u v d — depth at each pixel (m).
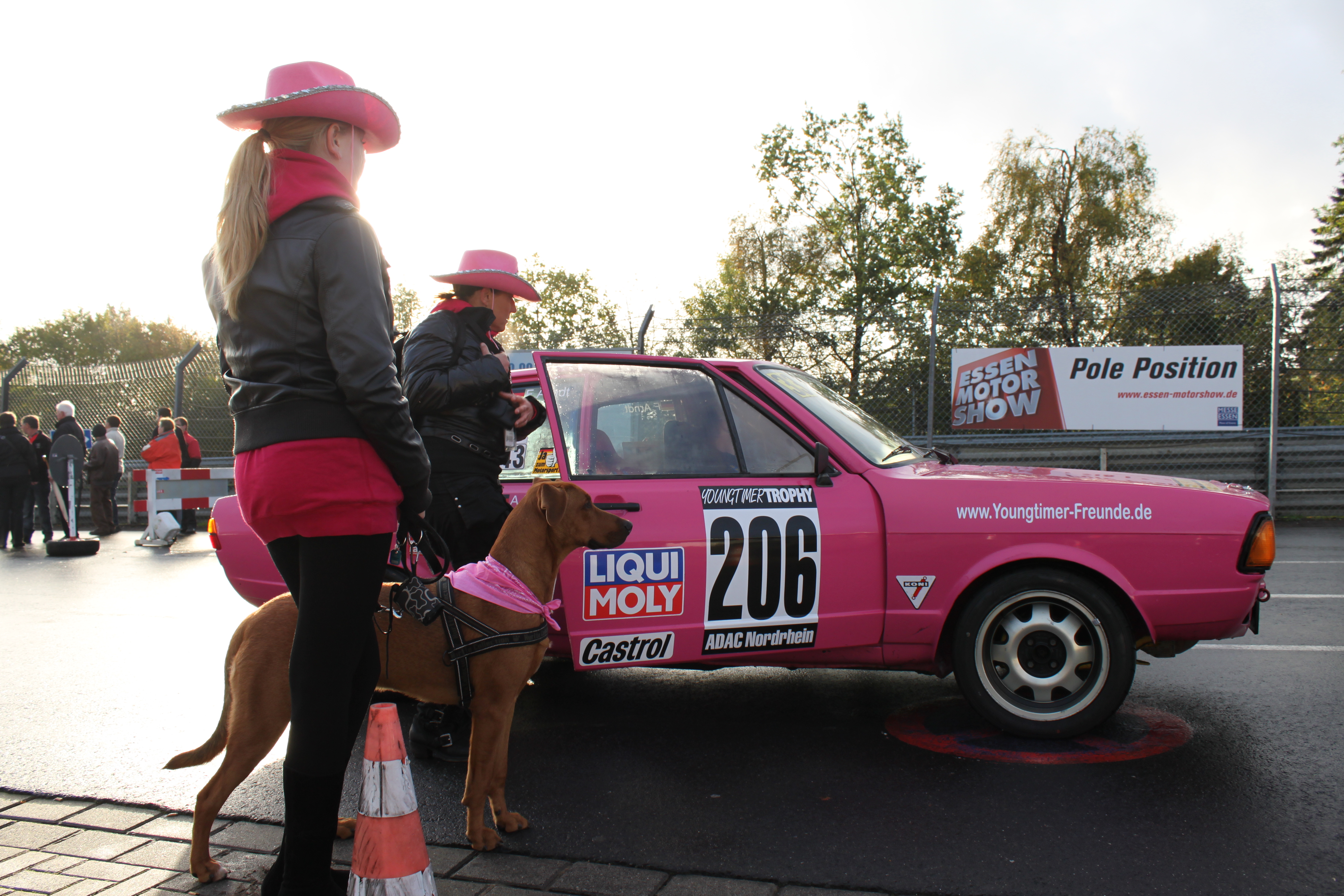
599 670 4.56
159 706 4.51
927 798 3.11
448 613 2.80
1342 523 10.49
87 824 3.04
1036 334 11.11
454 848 2.80
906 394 11.23
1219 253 26.89
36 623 6.66
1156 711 4.02
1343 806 2.96
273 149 2.20
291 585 2.31
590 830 2.91
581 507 3.00
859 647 3.81
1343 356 10.66
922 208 28.27
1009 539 3.68
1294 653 4.96
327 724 2.15
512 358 7.30
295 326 2.09
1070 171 24.17
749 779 3.34
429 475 2.28
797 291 27.86
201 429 15.04
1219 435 10.80
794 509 3.80
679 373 4.11
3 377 15.71
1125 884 2.47
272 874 2.28
